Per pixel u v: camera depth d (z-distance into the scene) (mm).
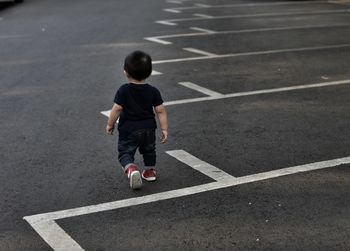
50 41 13602
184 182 5641
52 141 6871
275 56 11945
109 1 22453
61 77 10078
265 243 4434
